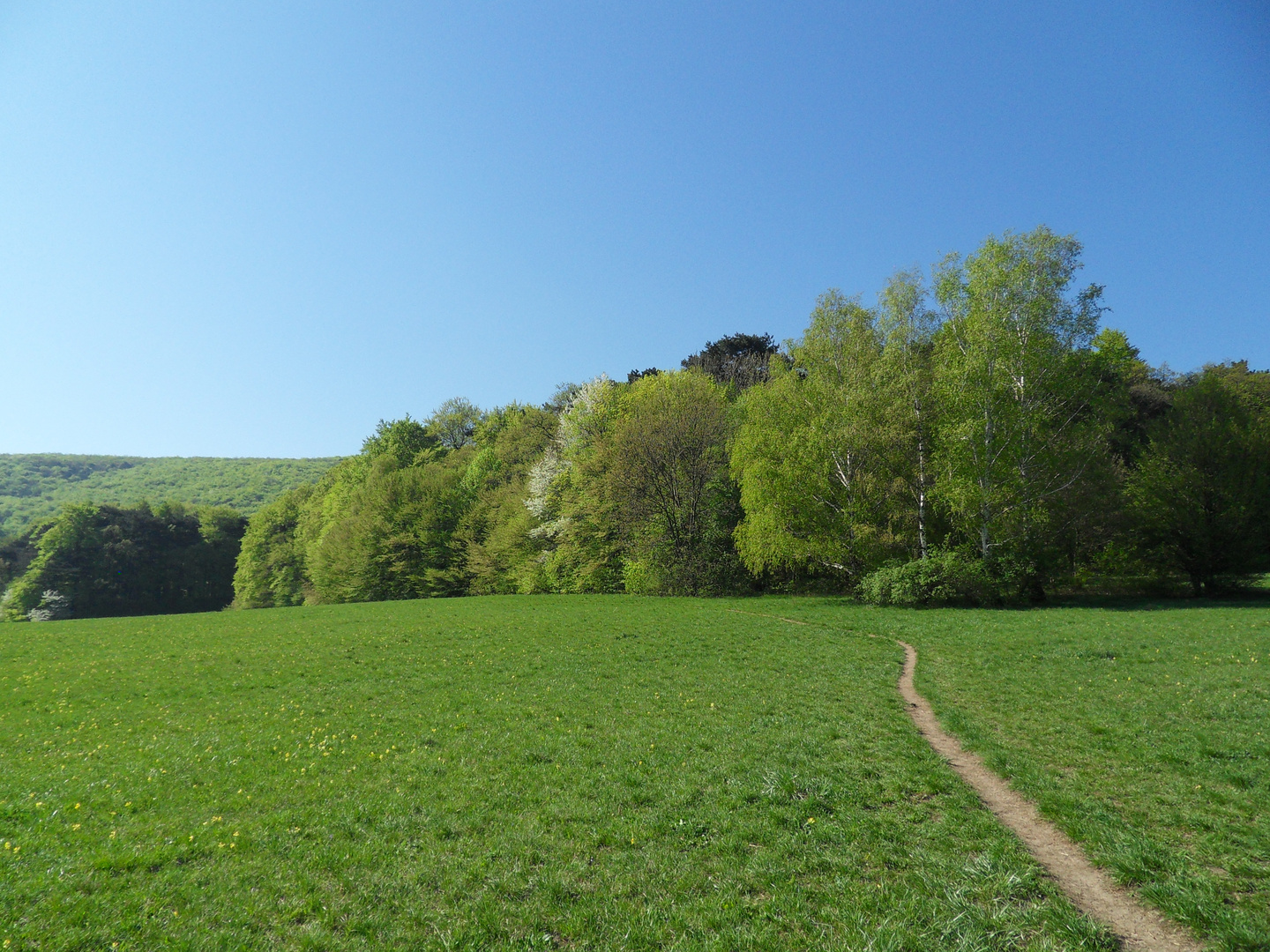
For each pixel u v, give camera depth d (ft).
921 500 136.56
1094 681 61.05
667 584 174.81
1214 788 34.91
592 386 214.48
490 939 23.76
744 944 22.76
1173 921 23.40
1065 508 128.47
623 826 33.22
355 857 30.53
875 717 53.01
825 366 143.33
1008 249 126.62
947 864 28.09
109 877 28.37
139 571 343.05
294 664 84.74
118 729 55.57
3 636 116.26
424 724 55.57
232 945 23.40
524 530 219.82
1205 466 131.64
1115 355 216.33
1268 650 69.72
